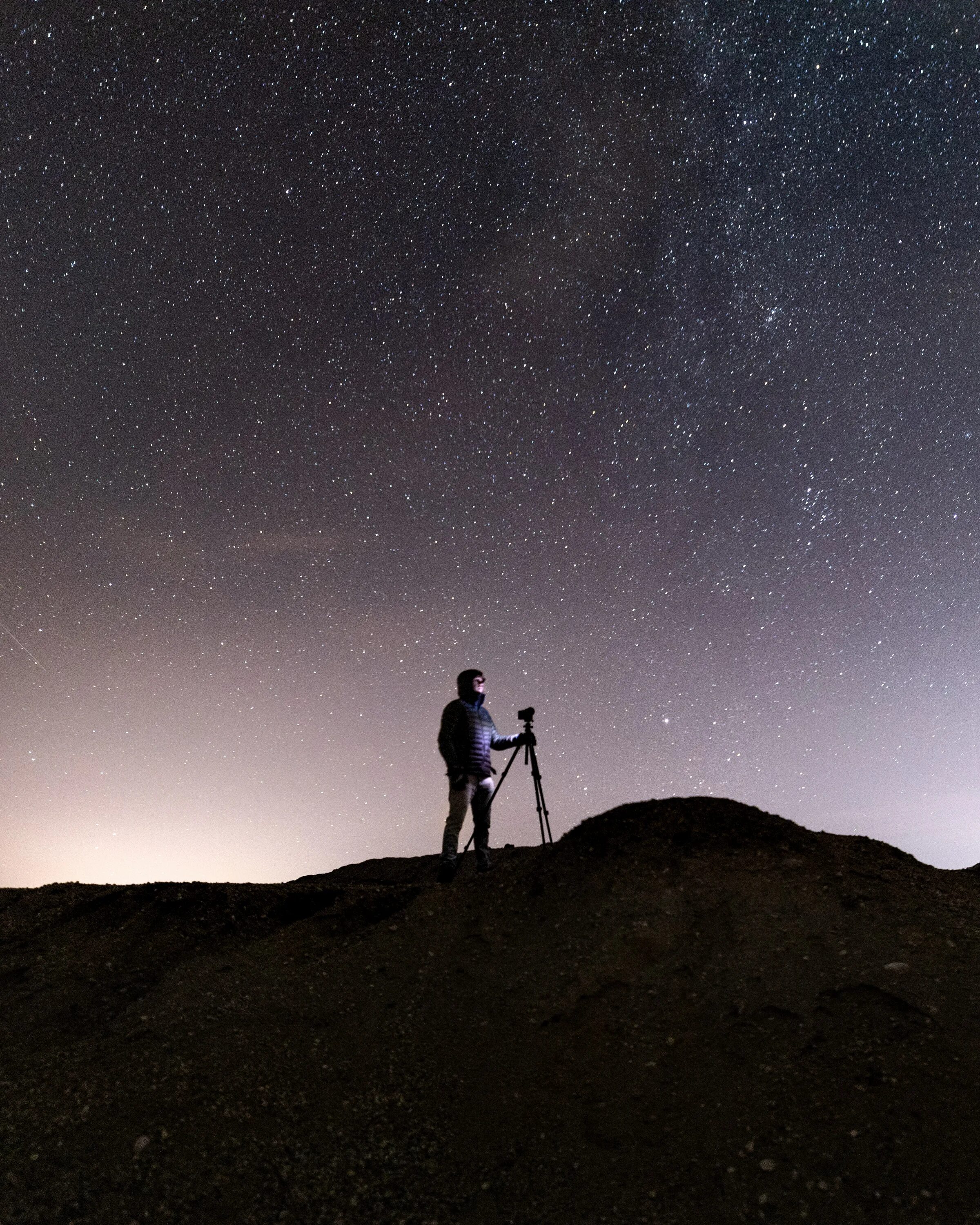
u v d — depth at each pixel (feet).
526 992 14.26
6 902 22.94
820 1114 10.59
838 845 16.81
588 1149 10.99
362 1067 13.19
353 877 27.12
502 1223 10.18
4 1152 11.32
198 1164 11.15
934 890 15.07
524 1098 12.09
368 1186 10.89
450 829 19.75
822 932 13.84
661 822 17.81
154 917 20.48
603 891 16.37
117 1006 16.94
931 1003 11.89
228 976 16.33
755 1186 9.88
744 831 17.01
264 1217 10.42
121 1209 10.43
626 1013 13.15
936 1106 10.27
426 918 17.53
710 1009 12.80
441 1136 11.69
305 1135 11.74
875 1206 9.32
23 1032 16.25
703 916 14.84
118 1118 11.91
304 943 17.61
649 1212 9.89
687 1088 11.54
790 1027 12.10
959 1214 8.98
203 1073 12.94
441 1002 14.62
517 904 17.26
